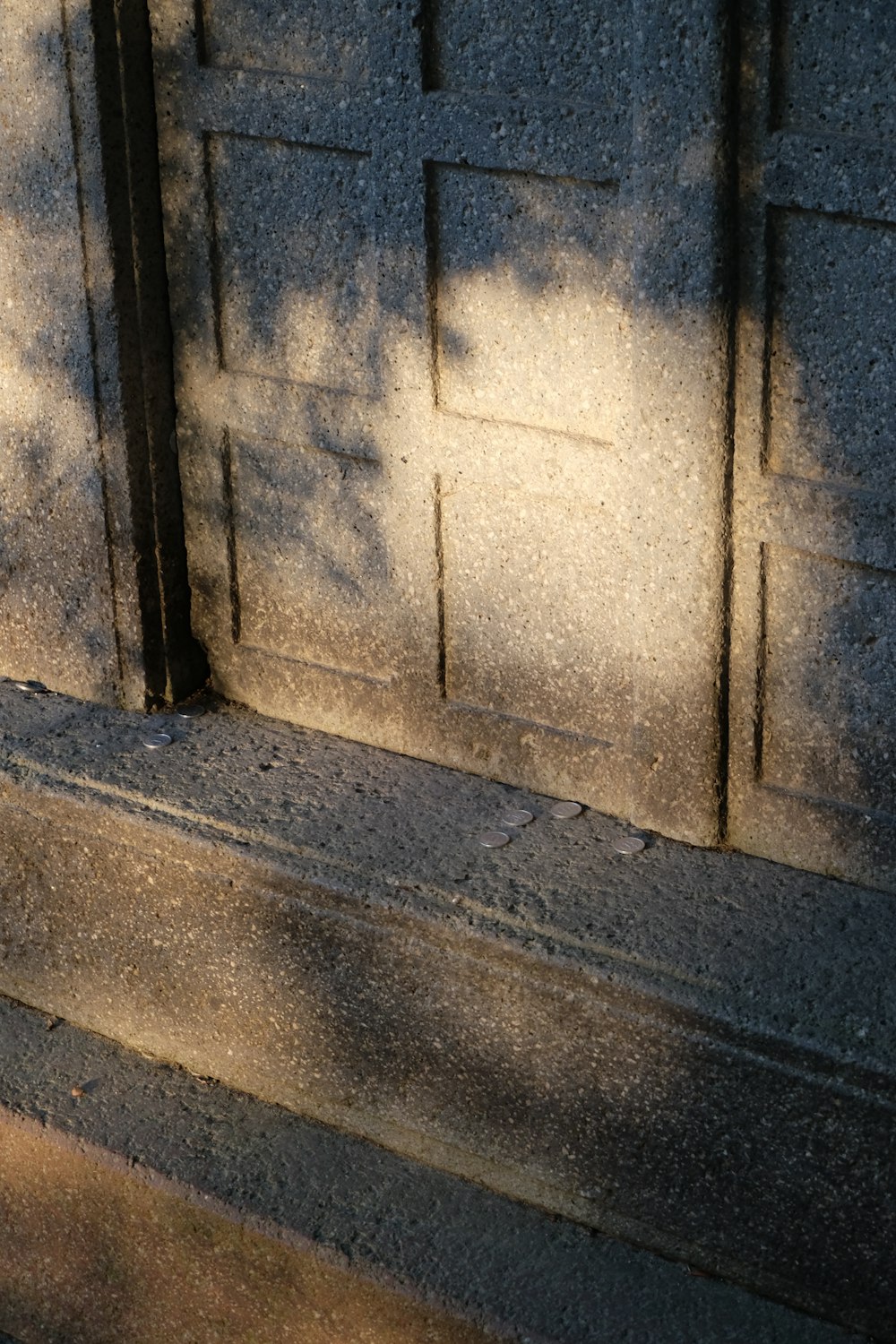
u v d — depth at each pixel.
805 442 3.11
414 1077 3.43
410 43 3.22
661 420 3.18
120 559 3.84
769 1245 3.13
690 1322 3.11
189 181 3.59
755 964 3.11
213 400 3.74
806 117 2.92
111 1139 3.55
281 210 3.51
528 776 3.64
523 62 3.14
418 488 3.55
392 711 3.78
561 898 3.29
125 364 3.68
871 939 3.15
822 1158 3.03
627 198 3.11
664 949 3.15
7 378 3.81
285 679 3.90
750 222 3.01
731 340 3.08
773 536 3.18
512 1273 3.22
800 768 3.32
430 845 3.46
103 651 3.95
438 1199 3.37
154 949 3.69
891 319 2.96
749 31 2.90
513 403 3.38
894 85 2.83
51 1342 3.78
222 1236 3.43
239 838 3.52
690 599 3.27
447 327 3.41
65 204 3.59
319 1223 3.34
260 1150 3.51
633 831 3.50
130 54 3.49
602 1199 3.28
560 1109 3.27
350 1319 3.32
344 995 3.46
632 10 2.97
